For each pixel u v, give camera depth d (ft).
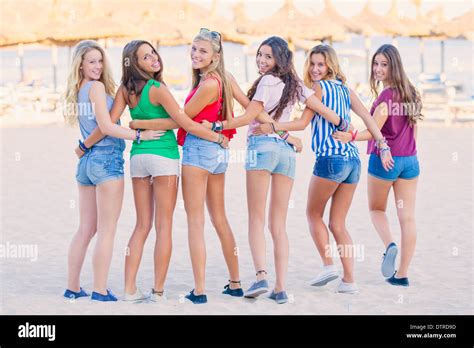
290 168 22.39
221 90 21.84
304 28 92.22
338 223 22.98
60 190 42.47
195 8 102.27
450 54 162.71
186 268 26.27
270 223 22.48
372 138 23.34
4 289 23.59
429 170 47.73
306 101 22.27
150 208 22.16
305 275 25.25
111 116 21.90
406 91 23.48
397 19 96.27
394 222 33.50
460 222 33.32
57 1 95.96
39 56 185.26
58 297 22.62
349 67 130.31
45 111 90.27
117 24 92.12
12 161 52.85
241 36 94.12
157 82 21.42
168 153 21.58
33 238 31.24
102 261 22.04
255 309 21.43
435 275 25.05
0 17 94.17
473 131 66.95
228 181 44.55
